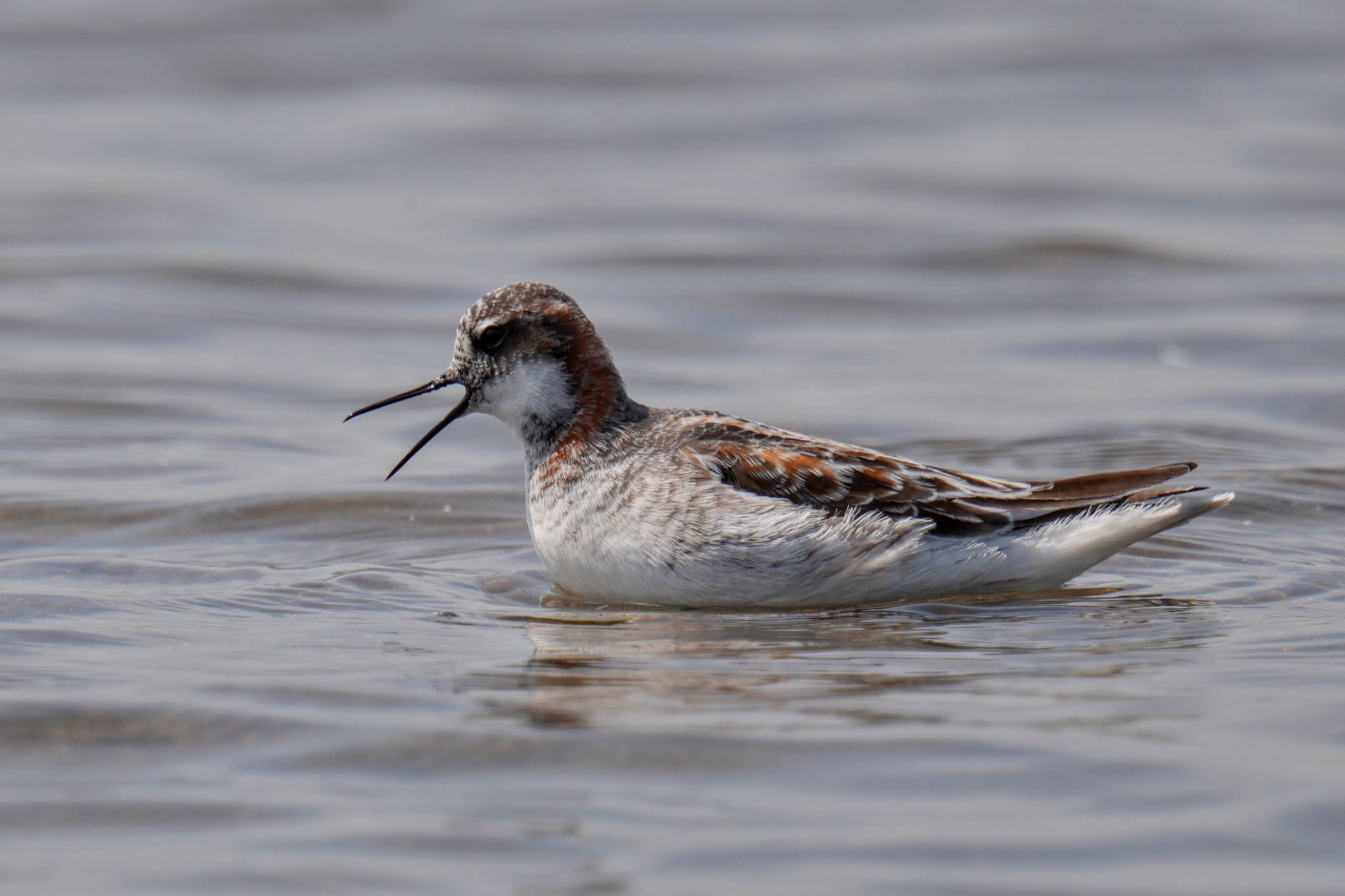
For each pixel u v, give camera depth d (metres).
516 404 11.38
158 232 24.67
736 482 10.71
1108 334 19.91
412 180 28.00
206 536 12.70
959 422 16.36
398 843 6.84
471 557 12.25
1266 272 22.50
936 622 10.26
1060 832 6.84
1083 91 32.72
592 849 6.77
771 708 8.38
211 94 32.78
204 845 6.83
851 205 26.14
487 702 8.52
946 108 31.75
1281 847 6.66
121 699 8.51
